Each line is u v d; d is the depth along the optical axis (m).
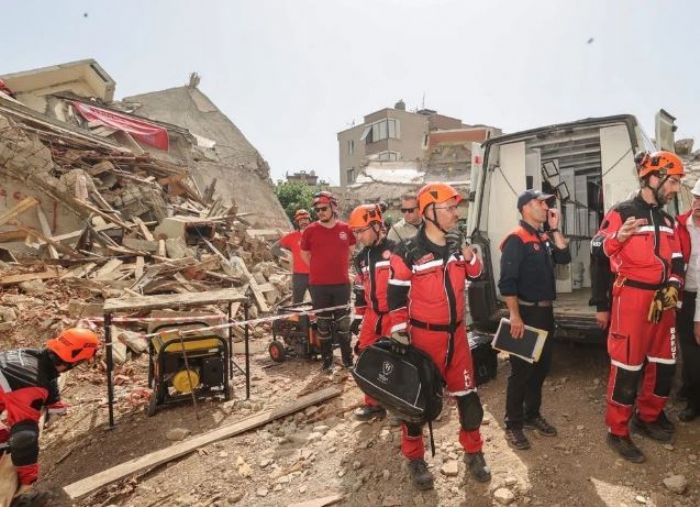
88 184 10.52
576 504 2.76
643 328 3.05
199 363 4.80
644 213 3.08
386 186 22.30
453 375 3.03
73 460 3.95
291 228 22.64
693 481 2.83
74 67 16.53
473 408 3.00
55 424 4.58
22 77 15.41
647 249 3.01
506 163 5.13
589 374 4.56
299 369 5.83
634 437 3.35
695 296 3.42
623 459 3.10
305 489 3.27
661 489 2.80
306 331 6.05
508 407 3.42
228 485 3.41
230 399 4.86
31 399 3.28
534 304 3.31
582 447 3.29
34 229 9.50
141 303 4.58
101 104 17.08
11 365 3.30
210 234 11.11
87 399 5.09
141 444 4.08
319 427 4.12
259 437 4.05
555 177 6.24
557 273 5.96
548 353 3.41
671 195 3.05
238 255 11.45
